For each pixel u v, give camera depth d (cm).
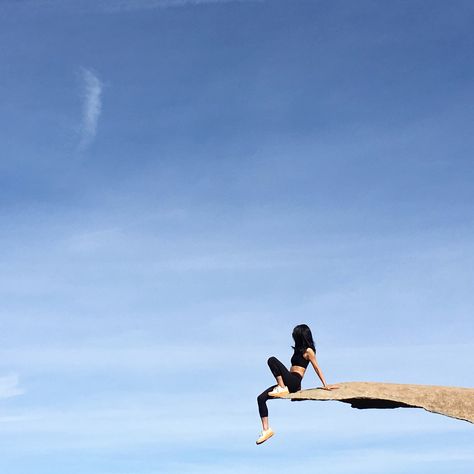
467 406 1070
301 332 1138
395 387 1131
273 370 1121
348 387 1115
